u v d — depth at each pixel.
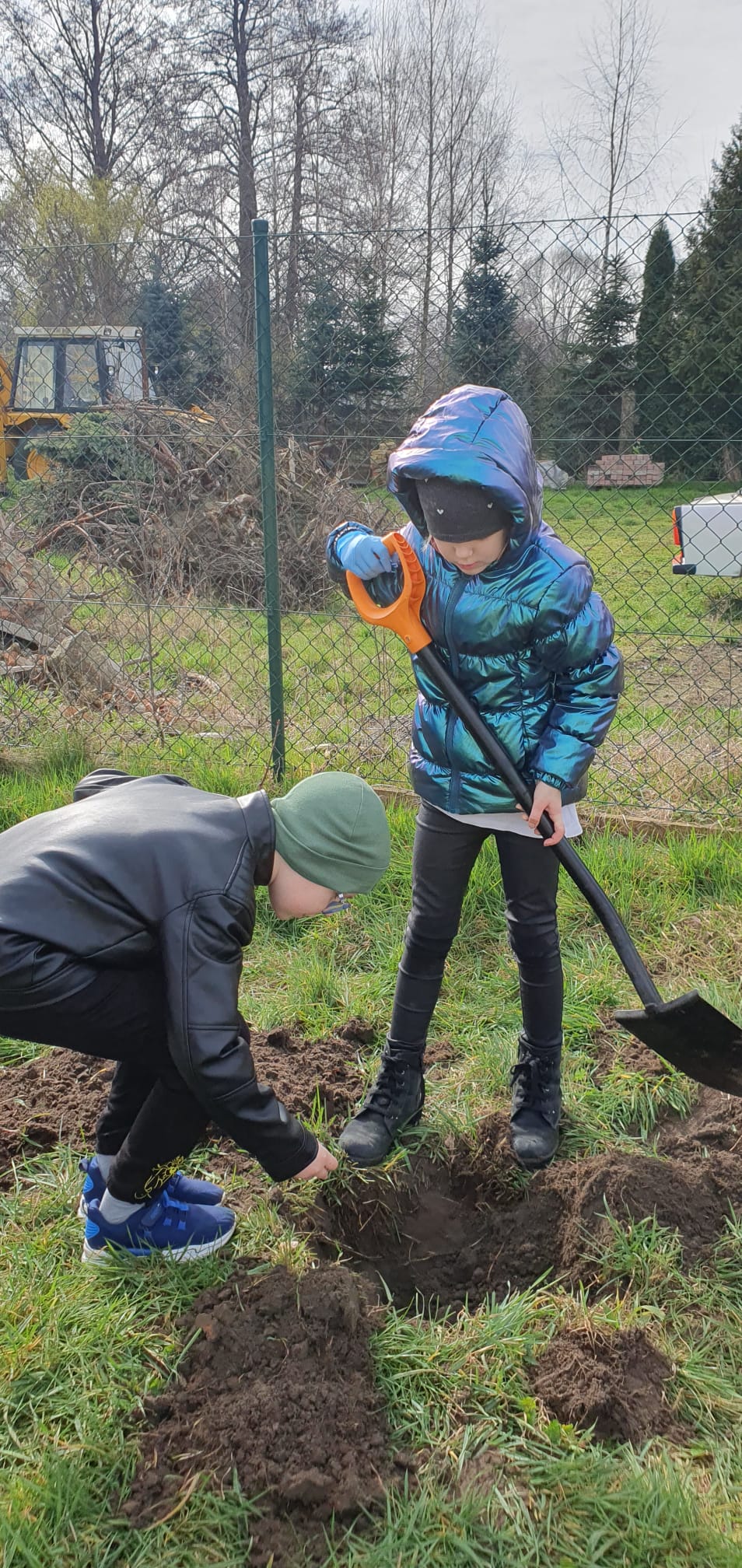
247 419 4.75
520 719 2.17
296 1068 2.70
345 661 6.22
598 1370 1.81
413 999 2.44
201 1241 2.07
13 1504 1.60
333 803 1.85
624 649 7.23
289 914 1.95
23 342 7.27
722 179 13.00
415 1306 2.23
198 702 5.66
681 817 4.00
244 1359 1.79
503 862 2.35
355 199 27.06
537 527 2.04
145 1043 1.88
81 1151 2.40
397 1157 2.41
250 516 8.31
